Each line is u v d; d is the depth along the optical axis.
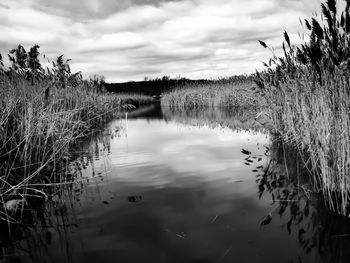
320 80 3.65
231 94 17.06
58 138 4.70
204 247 2.36
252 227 2.66
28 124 3.92
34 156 4.16
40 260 2.29
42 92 5.07
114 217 2.94
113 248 2.39
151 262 2.18
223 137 7.30
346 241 2.41
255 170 4.31
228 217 2.85
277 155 5.11
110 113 13.77
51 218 3.00
